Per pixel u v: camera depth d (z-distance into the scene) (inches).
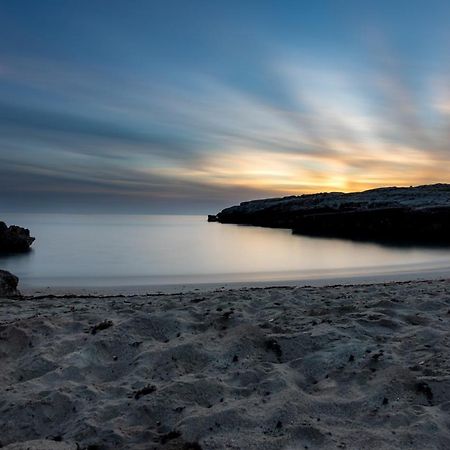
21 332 325.1
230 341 306.5
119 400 235.3
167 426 215.0
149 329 335.3
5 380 264.1
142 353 291.0
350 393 238.4
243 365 280.8
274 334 321.4
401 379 244.1
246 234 3339.1
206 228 4448.8
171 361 281.0
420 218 2628.0
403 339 323.3
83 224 6112.2
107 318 378.6
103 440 199.5
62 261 1539.1
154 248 2122.3
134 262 1510.8
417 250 1947.6
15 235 1907.0
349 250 1957.4
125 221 7839.6
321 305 442.3
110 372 279.7
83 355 291.1
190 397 236.8
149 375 268.4
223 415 212.5
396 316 382.9
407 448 185.5
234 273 1163.9
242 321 358.3
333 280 941.8
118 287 854.5
